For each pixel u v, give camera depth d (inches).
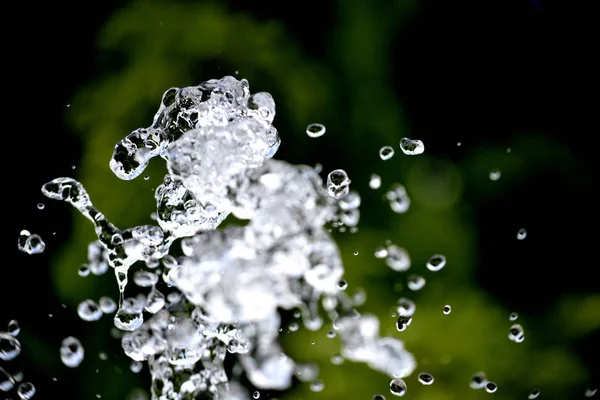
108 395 23.1
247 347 18.7
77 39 24.7
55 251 23.8
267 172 18.1
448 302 24.2
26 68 24.6
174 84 24.4
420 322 24.0
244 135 18.0
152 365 18.5
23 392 19.9
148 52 24.5
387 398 23.0
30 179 24.2
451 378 23.8
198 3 24.7
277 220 18.0
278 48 24.8
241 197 18.0
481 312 24.2
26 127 24.4
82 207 18.6
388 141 24.9
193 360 18.5
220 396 18.5
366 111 25.0
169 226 18.3
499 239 24.8
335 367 22.8
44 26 24.7
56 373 23.2
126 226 23.7
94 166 24.1
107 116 24.3
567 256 24.9
